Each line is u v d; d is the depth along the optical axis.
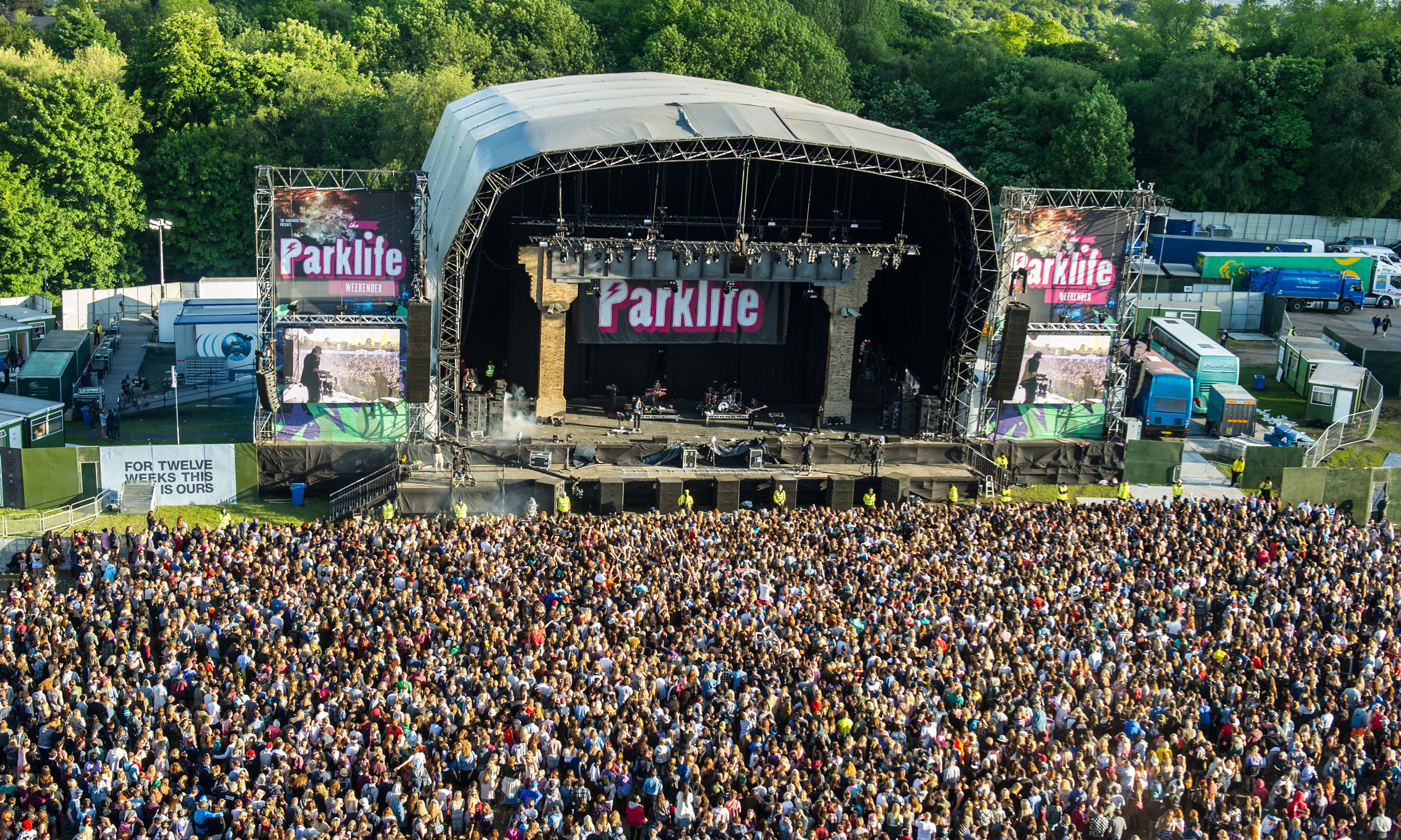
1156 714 28.50
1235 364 64.19
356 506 47.16
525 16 102.75
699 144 49.28
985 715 28.67
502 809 27.47
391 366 49.94
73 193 88.25
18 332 70.81
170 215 93.38
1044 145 102.56
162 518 46.88
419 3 110.19
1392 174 98.31
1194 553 39.22
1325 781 27.27
